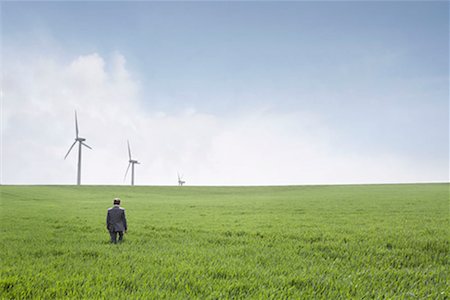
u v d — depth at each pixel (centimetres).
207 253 1020
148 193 7838
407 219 2114
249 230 1628
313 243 1222
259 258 950
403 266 866
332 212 2725
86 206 3703
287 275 759
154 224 1953
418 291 645
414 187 8638
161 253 1026
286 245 1196
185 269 779
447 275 766
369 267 840
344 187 9462
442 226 1728
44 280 684
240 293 610
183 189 9506
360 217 2281
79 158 9231
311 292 625
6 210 3077
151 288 634
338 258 952
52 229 1733
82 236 1481
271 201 4531
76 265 839
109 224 1285
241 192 8431
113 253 1025
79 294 595
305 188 9594
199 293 608
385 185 10181
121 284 666
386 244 1188
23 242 1290
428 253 1042
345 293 621
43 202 4512
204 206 3716
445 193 5753
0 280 656
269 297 590
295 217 2339
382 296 620
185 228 1736
